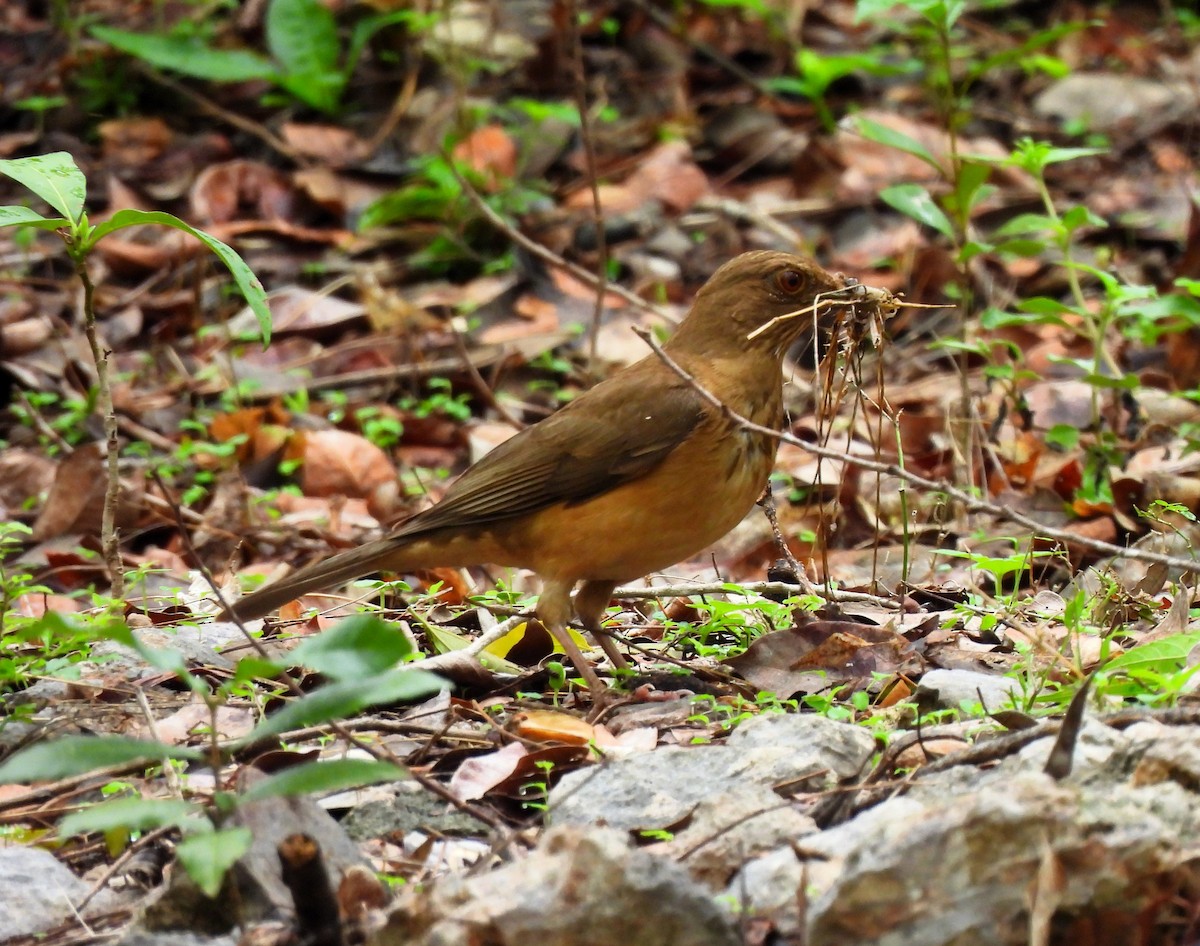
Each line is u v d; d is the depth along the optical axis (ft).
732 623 30.89
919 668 27.99
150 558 43.37
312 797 23.58
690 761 22.85
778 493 44.78
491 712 27.84
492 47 70.23
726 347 30.81
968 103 70.23
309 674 29.45
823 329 33.94
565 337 56.80
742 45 73.56
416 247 62.69
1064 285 57.52
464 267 61.46
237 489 47.06
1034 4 76.23
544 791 23.75
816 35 74.79
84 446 44.62
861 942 17.25
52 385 55.36
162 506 45.65
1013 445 44.68
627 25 73.36
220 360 55.93
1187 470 42.22
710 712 27.25
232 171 64.28
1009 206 61.98
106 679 29.14
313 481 47.16
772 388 31.12
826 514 40.16
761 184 66.33
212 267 61.46
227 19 74.38
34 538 44.55
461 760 25.36
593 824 20.54
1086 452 44.01
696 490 30.19
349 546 43.47
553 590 30.66
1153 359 51.08
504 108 67.72
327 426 52.26
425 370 55.06
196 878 17.19
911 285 57.93
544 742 25.36
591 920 17.34
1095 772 19.88
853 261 60.23
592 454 30.04
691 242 62.39
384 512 46.29
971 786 20.85
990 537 37.58
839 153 64.75
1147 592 32.73
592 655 32.24
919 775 21.71
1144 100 68.74
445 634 31.45
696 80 72.18
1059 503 41.60
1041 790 17.48
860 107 70.03
